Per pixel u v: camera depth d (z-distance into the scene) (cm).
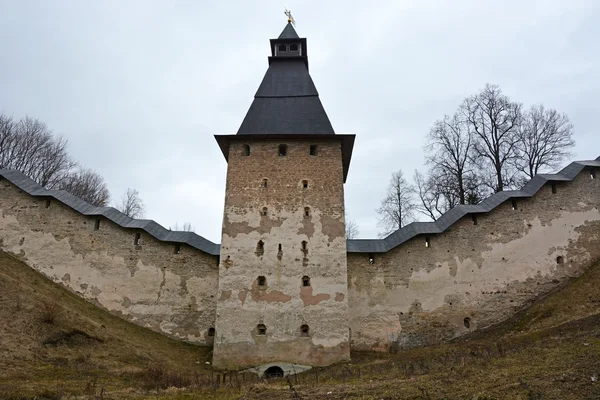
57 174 3747
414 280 2327
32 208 2431
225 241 2153
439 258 2347
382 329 2256
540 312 2097
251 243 2150
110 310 2283
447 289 2295
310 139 2355
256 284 2081
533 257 2325
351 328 2264
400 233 2441
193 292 2330
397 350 2205
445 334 2225
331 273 2098
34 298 1923
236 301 2053
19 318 1750
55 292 2178
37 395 1225
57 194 2445
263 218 2195
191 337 2262
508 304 2255
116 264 2355
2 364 1473
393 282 2333
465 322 2244
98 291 2305
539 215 2392
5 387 1275
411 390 1127
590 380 1028
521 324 2078
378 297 2312
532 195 2400
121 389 1384
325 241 2155
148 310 2297
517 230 2367
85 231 2395
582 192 2439
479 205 2450
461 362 1473
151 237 2409
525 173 3092
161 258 2377
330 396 1154
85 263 2345
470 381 1157
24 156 3572
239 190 2247
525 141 3141
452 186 3262
